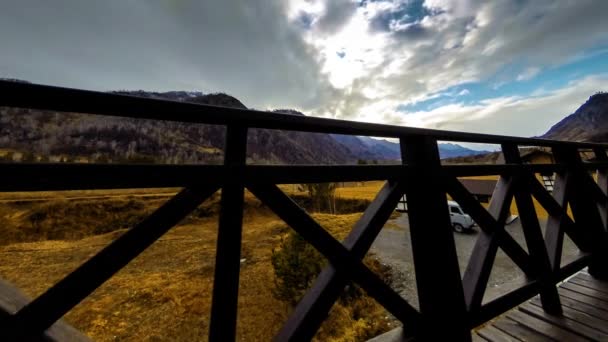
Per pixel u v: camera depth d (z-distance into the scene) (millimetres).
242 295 6133
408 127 1181
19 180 535
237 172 800
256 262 8445
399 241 10922
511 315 1854
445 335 1116
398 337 1085
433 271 1153
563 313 1817
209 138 80438
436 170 1229
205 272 7953
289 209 873
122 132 66250
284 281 5555
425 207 1203
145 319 5285
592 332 1611
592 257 2188
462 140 1404
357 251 974
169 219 691
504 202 1513
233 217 774
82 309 5727
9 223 16297
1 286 622
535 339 1607
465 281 1350
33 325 555
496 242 1401
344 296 5652
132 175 651
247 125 855
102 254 620
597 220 2242
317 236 906
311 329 838
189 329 4953
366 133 1112
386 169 1129
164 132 73438
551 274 1739
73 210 18766
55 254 11930
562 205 1949
